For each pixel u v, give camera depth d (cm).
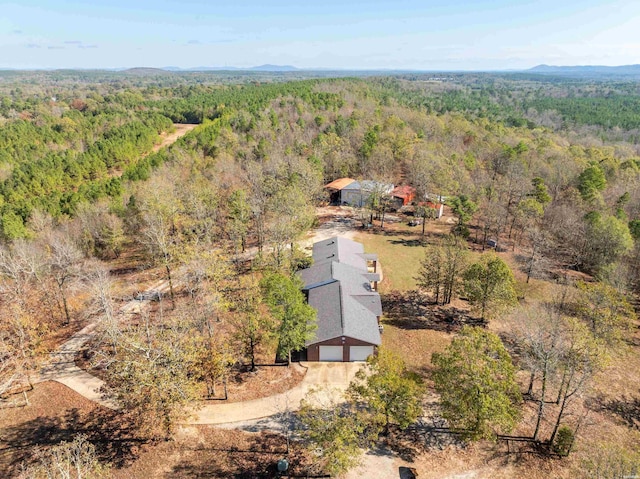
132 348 3133
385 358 3183
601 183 7544
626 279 5019
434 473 2922
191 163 8550
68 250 5031
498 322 4703
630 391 3691
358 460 2836
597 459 2684
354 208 8675
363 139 10475
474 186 7994
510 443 3161
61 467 2492
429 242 7012
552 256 6291
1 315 4234
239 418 3394
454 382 2981
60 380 3828
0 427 3319
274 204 6391
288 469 2958
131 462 3014
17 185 8194
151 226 5344
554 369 3225
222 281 4756
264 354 4172
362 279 5138
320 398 3575
